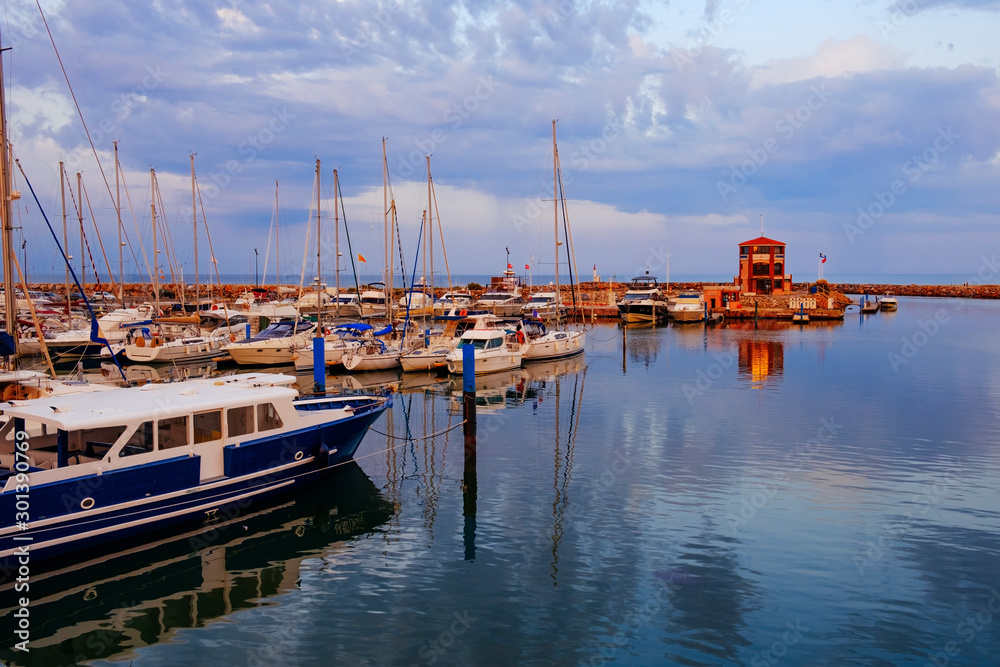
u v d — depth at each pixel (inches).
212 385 627.5
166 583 480.7
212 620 433.4
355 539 549.0
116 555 507.2
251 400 582.6
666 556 510.3
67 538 478.0
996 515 583.8
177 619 435.2
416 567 498.6
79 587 475.2
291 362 1384.1
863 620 422.6
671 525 566.6
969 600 444.5
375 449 796.6
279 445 600.1
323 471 654.5
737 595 453.1
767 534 546.9
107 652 400.5
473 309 2464.3
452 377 1282.0
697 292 2746.1
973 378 1286.9
